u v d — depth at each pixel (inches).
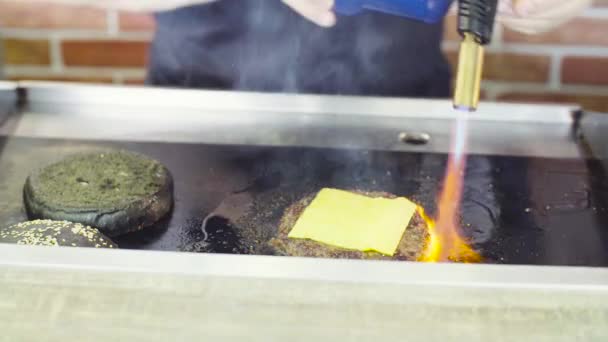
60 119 49.2
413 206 43.4
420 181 45.8
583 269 35.5
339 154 47.3
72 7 67.0
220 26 57.0
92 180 43.9
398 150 47.6
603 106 68.5
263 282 35.0
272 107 49.8
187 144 47.8
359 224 42.2
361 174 46.2
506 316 34.3
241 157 47.0
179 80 59.1
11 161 46.2
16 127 48.4
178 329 34.0
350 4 46.1
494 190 45.3
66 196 42.9
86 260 35.5
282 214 43.6
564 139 48.6
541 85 68.3
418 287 34.9
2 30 68.0
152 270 35.3
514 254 41.8
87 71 70.3
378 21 56.1
